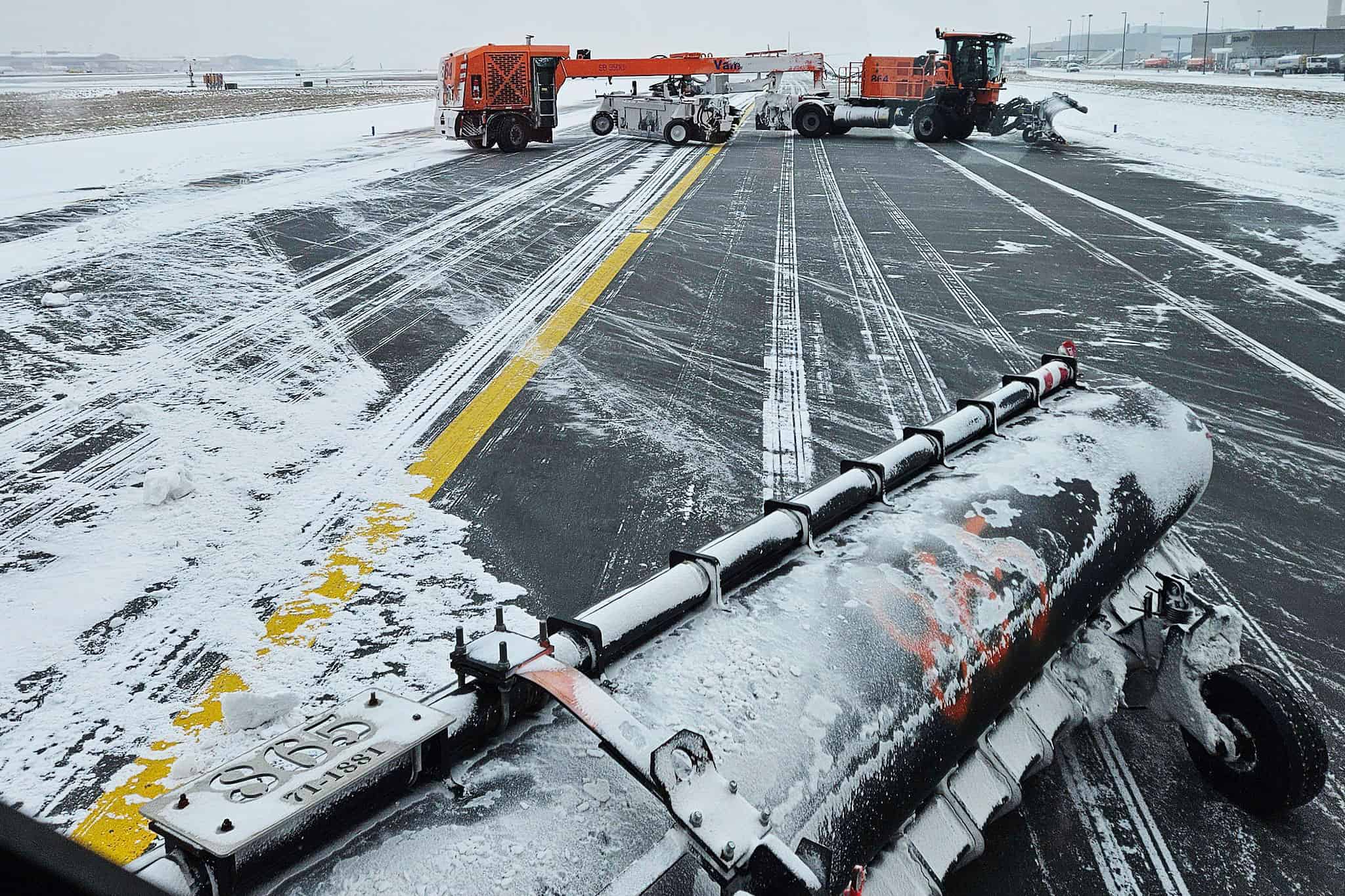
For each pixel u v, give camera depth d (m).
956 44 27.58
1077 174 21.03
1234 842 3.42
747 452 6.89
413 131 31.83
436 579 5.15
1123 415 4.13
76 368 8.33
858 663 2.52
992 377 8.47
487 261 12.71
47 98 58.06
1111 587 3.45
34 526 5.65
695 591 2.60
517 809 1.88
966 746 2.75
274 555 5.37
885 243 13.95
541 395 8.00
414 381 8.29
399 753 1.79
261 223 14.81
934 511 3.24
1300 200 17.08
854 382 8.34
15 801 3.51
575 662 2.23
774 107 30.52
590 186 19.14
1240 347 9.27
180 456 6.66
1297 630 4.79
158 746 3.83
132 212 15.18
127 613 4.78
